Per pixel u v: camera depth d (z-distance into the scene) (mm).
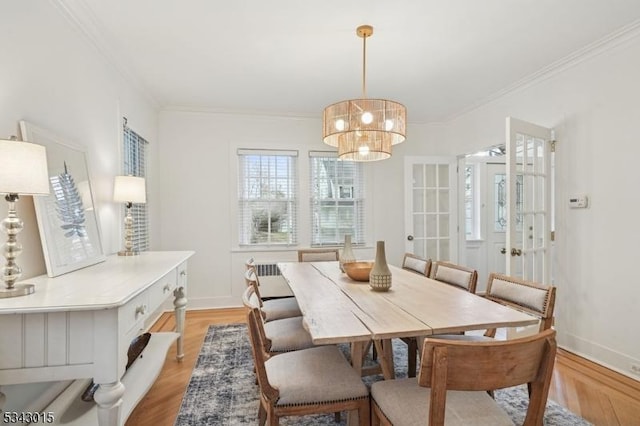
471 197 5023
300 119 4426
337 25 2334
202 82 3320
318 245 4484
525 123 2896
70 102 2109
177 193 4105
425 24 2322
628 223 2469
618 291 2525
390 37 2494
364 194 4613
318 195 4508
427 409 1248
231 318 3771
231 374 2445
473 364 965
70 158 2027
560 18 2260
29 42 1712
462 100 3881
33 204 1728
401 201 4734
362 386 1459
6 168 1287
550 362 1029
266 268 4281
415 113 4371
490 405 1271
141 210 3549
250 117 4297
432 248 4594
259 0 2047
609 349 2574
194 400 2105
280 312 2549
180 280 2469
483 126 4012
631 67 2451
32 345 1237
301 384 1433
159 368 2006
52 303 1233
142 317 1568
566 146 2943
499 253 5000
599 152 2666
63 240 1845
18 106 1628
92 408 1653
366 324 1434
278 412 1365
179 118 4109
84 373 1268
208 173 4180
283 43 2578
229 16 2215
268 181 4363
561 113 2990
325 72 3113
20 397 1553
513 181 2830
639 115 2402
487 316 1544
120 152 2902
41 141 1740
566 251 2936
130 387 1775
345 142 2609
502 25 2344
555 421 1885
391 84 3400
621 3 2100
